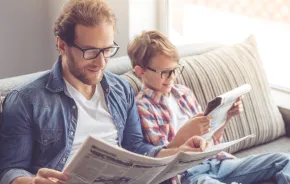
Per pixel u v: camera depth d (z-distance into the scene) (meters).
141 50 1.85
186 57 2.25
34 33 3.10
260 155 1.98
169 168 1.49
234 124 2.20
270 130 2.32
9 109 1.56
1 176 1.55
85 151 1.25
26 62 3.13
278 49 2.57
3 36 3.00
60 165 1.60
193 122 1.72
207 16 2.75
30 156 1.59
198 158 1.53
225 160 1.98
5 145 1.55
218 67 2.24
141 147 1.78
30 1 3.03
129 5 2.65
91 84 1.61
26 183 1.46
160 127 1.86
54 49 3.15
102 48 1.55
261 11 2.54
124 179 1.40
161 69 1.84
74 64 1.57
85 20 1.53
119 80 1.81
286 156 1.94
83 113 1.66
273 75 2.64
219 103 1.65
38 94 1.59
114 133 1.73
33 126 1.57
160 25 2.79
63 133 1.60
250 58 2.36
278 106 2.43
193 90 2.13
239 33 2.66
